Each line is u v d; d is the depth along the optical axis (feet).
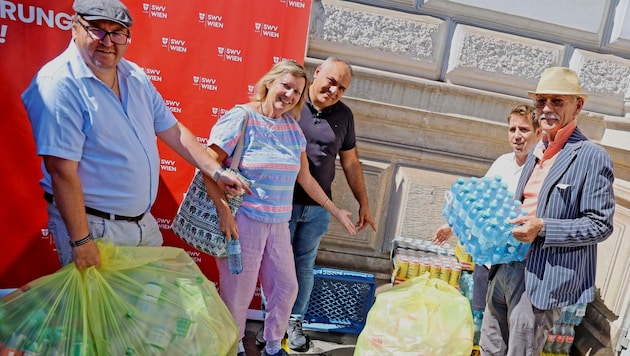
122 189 5.65
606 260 9.33
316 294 9.45
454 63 9.80
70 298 5.05
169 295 5.58
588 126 10.15
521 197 6.98
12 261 8.36
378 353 6.77
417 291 7.41
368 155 9.91
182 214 6.79
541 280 6.31
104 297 5.16
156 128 6.43
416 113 9.66
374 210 10.00
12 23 7.57
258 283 9.32
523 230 6.01
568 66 10.14
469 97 9.80
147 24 8.16
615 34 10.00
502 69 9.88
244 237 6.80
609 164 6.00
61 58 5.30
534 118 7.74
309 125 8.02
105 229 5.68
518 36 9.89
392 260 9.72
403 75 9.66
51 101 5.01
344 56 9.61
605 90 10.09
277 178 6.81
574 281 6.24
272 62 8.58
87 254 5.21
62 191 5.10
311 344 8.89
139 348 5.08
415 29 9.59
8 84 7.73
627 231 8.92
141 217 6.15
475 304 8.57
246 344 8.63
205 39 8.36
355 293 9.50
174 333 5.28
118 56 5.32
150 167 5.94
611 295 9.11
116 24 5.10
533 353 6.60
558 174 6.18
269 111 6.81
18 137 7.95
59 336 4.82
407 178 9.89
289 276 7.30
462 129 9.84
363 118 9.70
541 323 6.55
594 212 5.98
